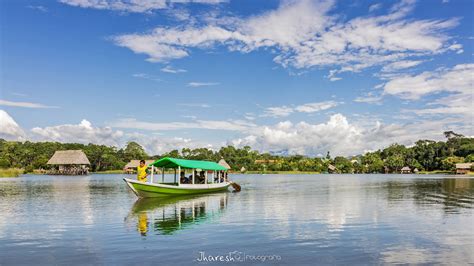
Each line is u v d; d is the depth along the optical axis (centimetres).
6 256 1418
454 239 1677
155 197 3609
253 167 16838
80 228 1950
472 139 17912
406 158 18512
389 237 1719
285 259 1361
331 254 1425
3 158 12669
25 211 2598
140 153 16038
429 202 3216
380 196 3856
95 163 15100
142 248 1516
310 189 5050
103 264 1311
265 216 2364
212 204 3052
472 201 3303
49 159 13225
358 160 19762
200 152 16525
